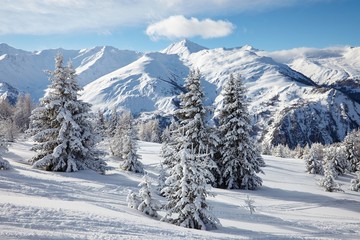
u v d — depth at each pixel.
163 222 15.98
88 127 34.38
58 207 12.60
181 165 17.27
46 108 31.89
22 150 50.38
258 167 37.00
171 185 17.45
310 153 65.31
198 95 33.12
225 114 36.91
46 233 8.82
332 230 19.25
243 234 15.54
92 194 20.97
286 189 39.81
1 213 10.17
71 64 33.28
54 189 20.00
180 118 34.25
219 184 36.19
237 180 36.66
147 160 59.34
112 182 29.33
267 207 27.62
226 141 36.00
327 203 32.88
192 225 16.59
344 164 74.56
